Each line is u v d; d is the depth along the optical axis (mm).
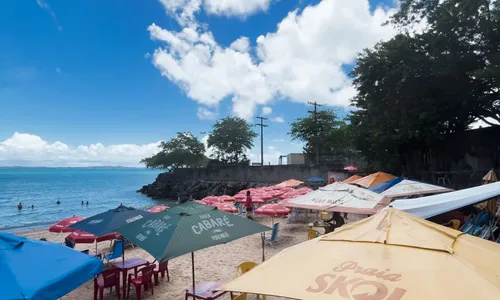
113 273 7527
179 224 5449
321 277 2791
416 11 19438
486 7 16281
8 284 3369
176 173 60375
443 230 3371
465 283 2426
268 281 2922
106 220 8227
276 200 21766
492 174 12859
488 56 16109
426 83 18938
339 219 11312
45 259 3979
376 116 22125
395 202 7988
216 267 10031
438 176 22438
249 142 58906
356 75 22719
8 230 21719
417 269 2650
